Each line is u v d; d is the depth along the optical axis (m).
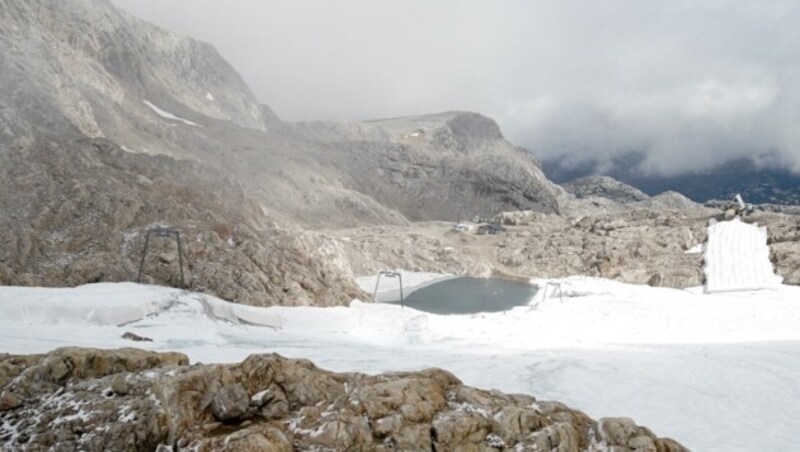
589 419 12.52
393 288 82.75
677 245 93.75
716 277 76.56
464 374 26.17
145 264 46.06
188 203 57.72
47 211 47.81
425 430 10.72
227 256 50.81
